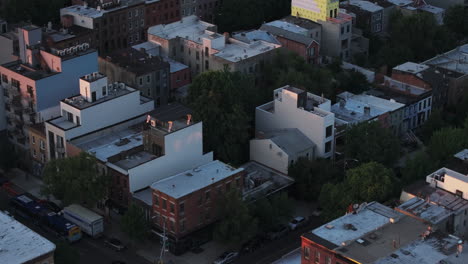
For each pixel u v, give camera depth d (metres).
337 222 171.50
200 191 192.12
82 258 190.50
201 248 195.38
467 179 189.38
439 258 158.38
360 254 159.62
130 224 190.12
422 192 187.88
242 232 190.25
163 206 191.38
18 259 156.75
